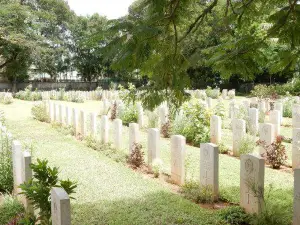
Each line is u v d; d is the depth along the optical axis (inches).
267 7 152.9
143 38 105.8
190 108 485.7
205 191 264.7
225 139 501.0
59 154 403.2
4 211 230.5
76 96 1152.8
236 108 583.8
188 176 324.5
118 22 107.1
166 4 113.7
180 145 299.4
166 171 345.7
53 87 1846.7
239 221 223.1
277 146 362.0
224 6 161.5
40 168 188.9
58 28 1868.8
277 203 234.7
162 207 243.0
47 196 180.7
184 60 129.3
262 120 627.2
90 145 452.1
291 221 220.5
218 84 1680.6
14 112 856.9
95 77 2052.2
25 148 361.1
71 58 1921.8
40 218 181.5
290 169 357.7
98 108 962.7
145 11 112.3
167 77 134.3
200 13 142.4
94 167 347.9
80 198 261.4
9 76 1729.8
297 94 1134.4
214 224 216.5
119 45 104.8
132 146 379.6
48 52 1697.8
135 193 272.1
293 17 145.4
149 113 588.1
